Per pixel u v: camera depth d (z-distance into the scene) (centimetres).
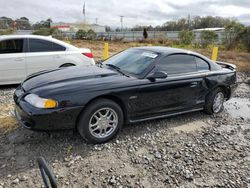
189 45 2436
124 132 444
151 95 436
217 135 461
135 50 519
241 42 2138
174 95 470
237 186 322
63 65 715
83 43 2392
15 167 330
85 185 306
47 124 357
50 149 373
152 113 451
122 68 469
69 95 363
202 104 527
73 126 374
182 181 325
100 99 387
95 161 354
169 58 472
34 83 399
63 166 338
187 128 482
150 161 363
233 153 401
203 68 523
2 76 661
